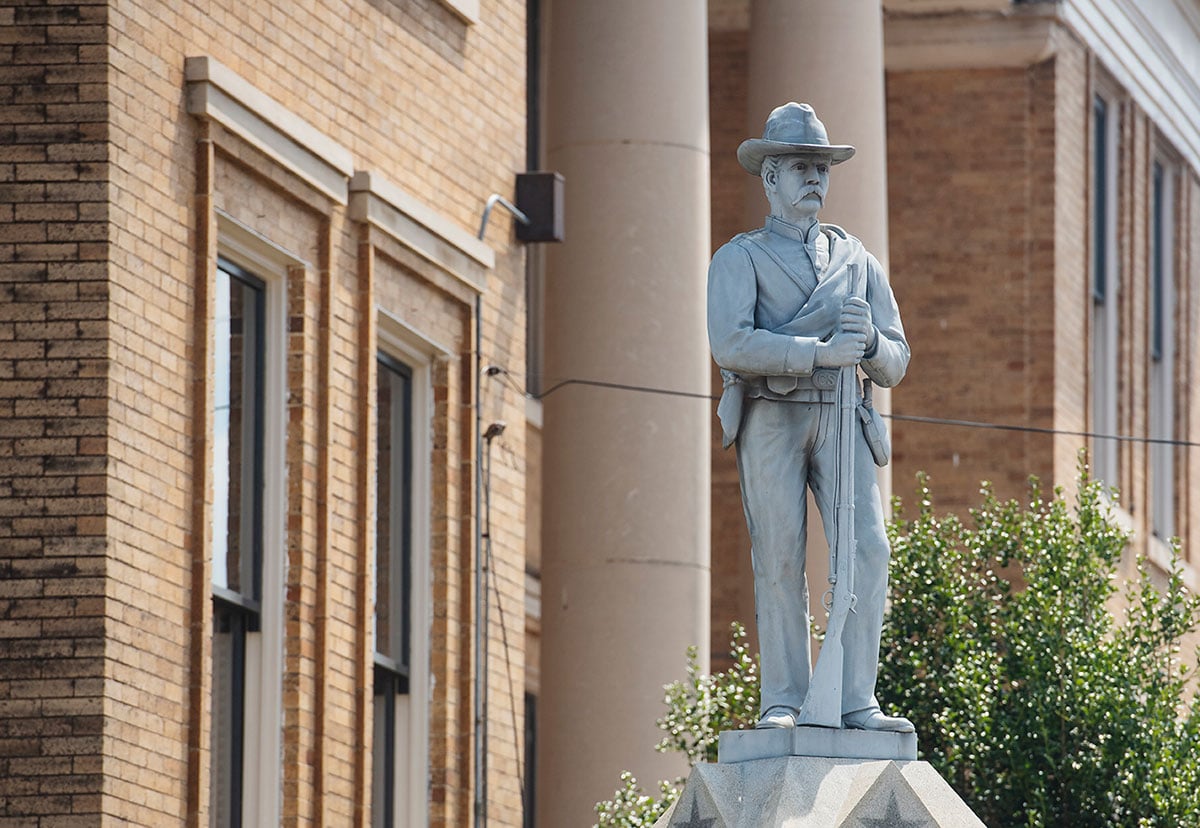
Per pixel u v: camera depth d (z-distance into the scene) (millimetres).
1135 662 28234
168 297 23266
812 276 17406
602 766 31609
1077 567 28688
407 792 28141
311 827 25406
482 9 29906
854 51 37688
